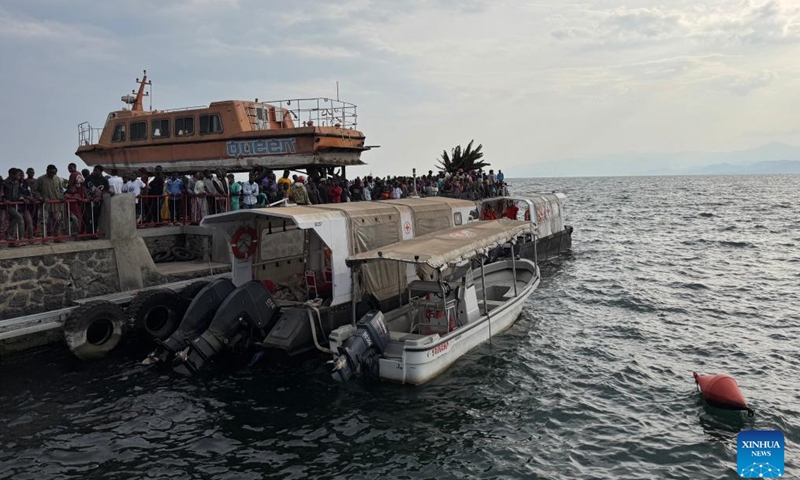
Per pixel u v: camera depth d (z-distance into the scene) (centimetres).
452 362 1321
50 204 1509
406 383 1205
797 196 8806
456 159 4231
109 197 1562
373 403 1132
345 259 1334
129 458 923
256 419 1063
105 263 1547
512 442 984
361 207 1516
